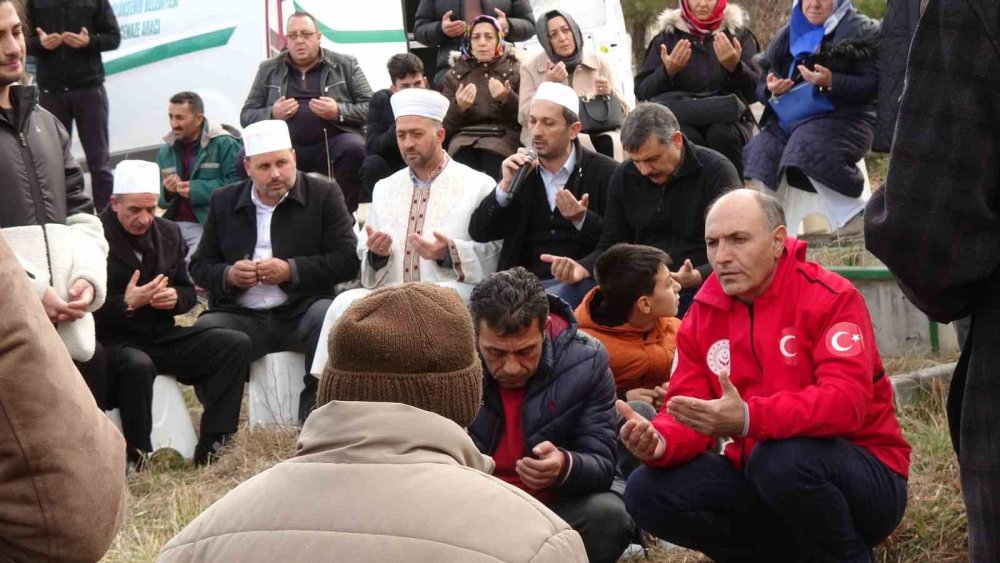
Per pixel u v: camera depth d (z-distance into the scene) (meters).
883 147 6.78
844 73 7.27
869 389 3.73
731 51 7.73
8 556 2.20
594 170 6.56
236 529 1.95
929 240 2.63
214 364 6.88
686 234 5.97
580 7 10.20
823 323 3.82
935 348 6.39
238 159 9.56
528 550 1.88
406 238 6.85
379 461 1.96
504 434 4.41
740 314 3.96
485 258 6.67
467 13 9.40
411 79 8.96
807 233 7.78
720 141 7.73
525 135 7.96
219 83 11.34
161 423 6.89
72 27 10.21
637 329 5.05
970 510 2.72
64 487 2.19
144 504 5.96
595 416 4.38
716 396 4.05
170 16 11.62
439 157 6.95
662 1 12.98
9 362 2.17
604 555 4.33
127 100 11.86
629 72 10.20
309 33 9.54
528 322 4.16
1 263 2.22
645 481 4.04
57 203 5.84
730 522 4.03
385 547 1.86
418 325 2.04
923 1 2.93
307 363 6.99
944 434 5.08
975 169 2.60
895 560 4.38
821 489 3.68
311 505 1.93
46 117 5.92
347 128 9.52
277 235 7.18
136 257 7.03
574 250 6.52
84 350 5.77
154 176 7.03
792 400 3.69
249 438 6.78
